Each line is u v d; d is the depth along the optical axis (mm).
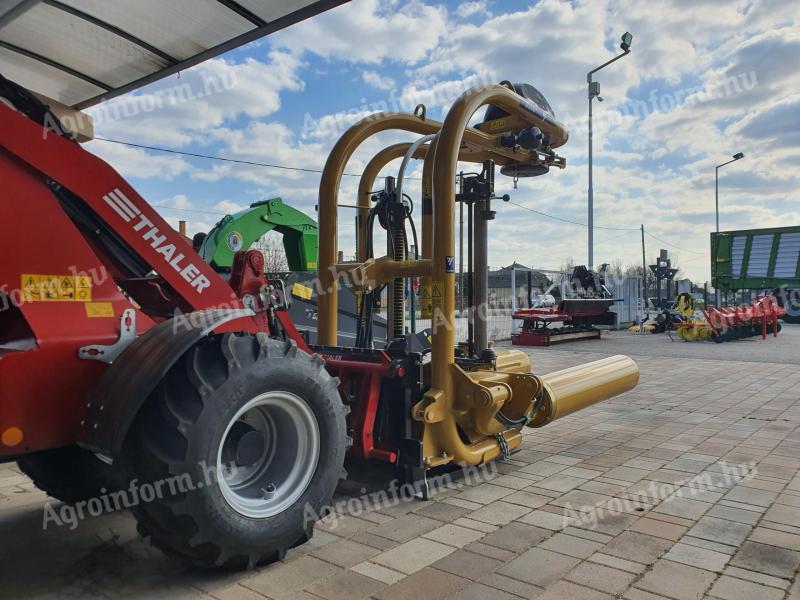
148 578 2455
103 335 2367
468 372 3803
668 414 5836
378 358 3463
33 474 3043
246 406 2398
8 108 2205
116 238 2713
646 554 2664
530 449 4512
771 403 6422
